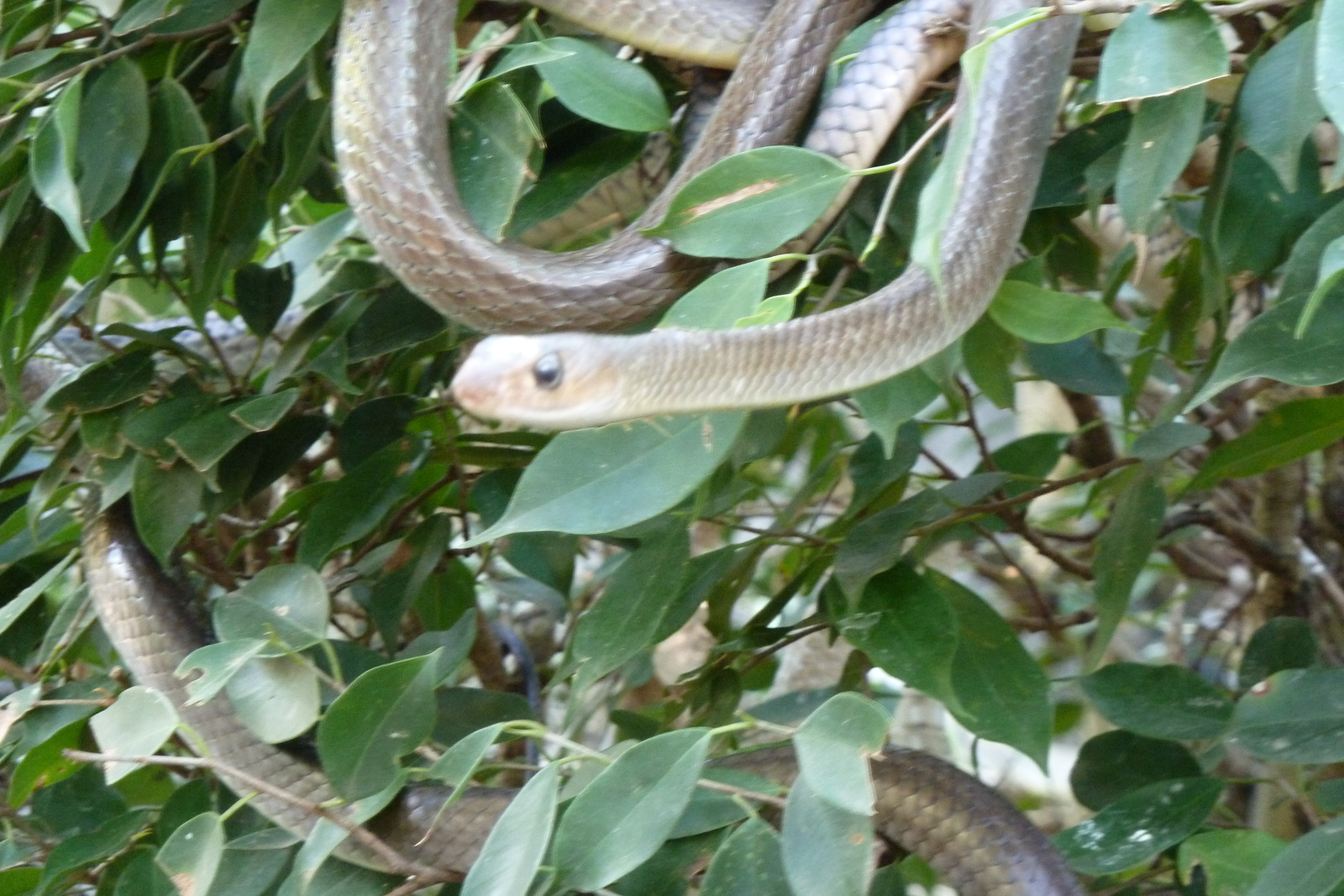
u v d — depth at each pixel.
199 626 1.02
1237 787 1.16
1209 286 0.93
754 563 1.06
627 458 0.90
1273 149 0.89
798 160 0.90
